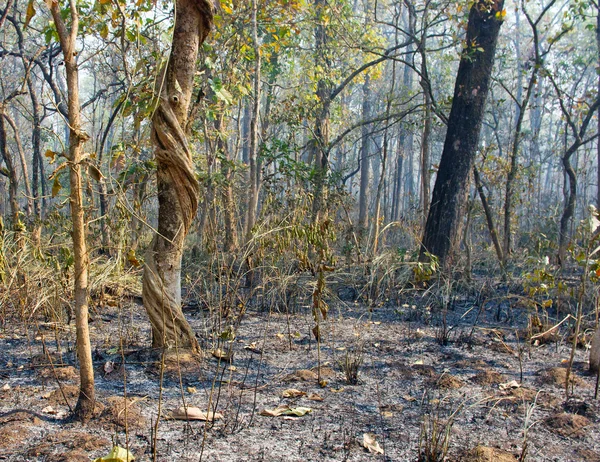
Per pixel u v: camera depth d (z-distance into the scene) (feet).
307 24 38.22
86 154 9.65
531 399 12.31
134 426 10.21
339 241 35.27
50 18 37.55
